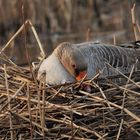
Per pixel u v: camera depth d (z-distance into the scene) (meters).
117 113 10.07
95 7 24.47
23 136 10.08
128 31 21.06
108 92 10.32
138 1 23.39
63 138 9.98
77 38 22.16
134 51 12.63
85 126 9.95
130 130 9.88
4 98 10.57
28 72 11.56
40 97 10.32
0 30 23.06
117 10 24.36
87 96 10.23
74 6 23.84
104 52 12.21
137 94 10.18
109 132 9.93
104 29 22.69
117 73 11.95
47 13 23.38
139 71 10.93
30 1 22.98
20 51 19.47
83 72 11.62
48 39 22.20
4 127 10.12
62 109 10.03
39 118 10.06
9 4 23.09
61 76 11.57
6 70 10.84
